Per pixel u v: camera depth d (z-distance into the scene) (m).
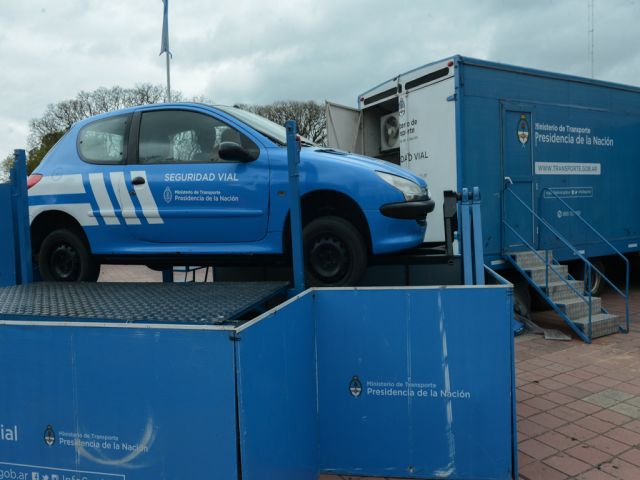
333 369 3.13
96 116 4.72
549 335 6.77
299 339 2.79
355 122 8.06
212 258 4.24
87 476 2.24
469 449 3.01
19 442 2.31
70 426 2.24
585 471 3.36
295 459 2.68
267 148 4.07
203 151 4.27
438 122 6.84
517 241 7.29
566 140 7.91
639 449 3.65
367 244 3.97
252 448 2.13
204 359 2.07
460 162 6.61
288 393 2.59
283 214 3.95
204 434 2.08
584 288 7.57
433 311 3.00
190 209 4.12
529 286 7.60
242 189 4.02
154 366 2.13
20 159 4.02
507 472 2.97
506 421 2.96
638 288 10.61
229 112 4.35
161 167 4.25
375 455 3.12
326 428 3.17
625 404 4.48
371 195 3.85
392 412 3.09
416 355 3.03
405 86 7.27
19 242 4.04
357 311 3.08
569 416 4.24
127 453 2.18
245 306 2.80
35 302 2.98
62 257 4.58
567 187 7.96
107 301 3.00
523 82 7.29
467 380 2.98
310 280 3.93
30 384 2.28
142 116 4.48
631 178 9.00
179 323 2.38
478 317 2.95
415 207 3.93
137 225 4.27
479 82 6.80
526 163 7.36
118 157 4.44
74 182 4.46
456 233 4.20
